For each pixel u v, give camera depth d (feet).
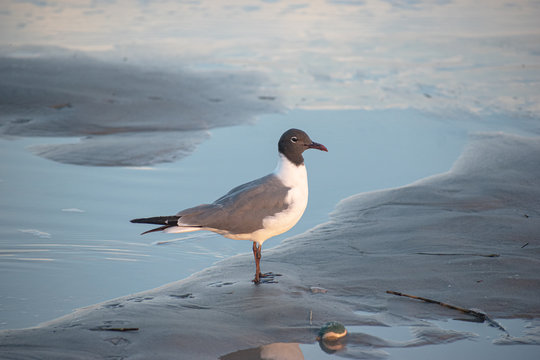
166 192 49.39
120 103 72.64
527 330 28.50
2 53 94.89
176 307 30.53
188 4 144.15
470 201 45.73
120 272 35.58
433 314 29.99
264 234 33.81
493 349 27.02
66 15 130.72
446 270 34.37
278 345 27.30
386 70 91.71
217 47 105.60
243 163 56.44
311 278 34.04
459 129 66.39
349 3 146.10
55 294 32.58
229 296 31.78
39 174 52.90
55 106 70.74
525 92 79.82
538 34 113.70
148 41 108.78
